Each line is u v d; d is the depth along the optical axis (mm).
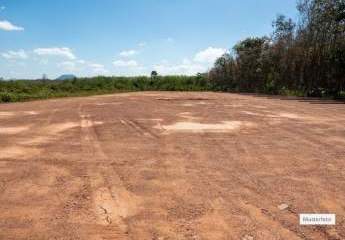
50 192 5211
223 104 19641
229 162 6809
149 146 8211
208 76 50281
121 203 4793
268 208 4609
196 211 4520
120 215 4410
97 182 5648
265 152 7598
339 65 27328
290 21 35031
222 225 4125
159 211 4527
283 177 5879
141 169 6355
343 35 27469
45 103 21375
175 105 18922
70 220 4270
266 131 10180
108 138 9180
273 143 8516
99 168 6422
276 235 3885
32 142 8695
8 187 5418
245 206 4672
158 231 3979
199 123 11727
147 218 4320
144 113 14719
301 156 7242
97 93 36375
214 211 4520
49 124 11680
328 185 5473
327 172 6148
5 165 6621
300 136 9406
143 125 11328
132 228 4055
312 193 5129
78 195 5090
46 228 4059
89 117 13453
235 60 45656
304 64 30641
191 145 8305
